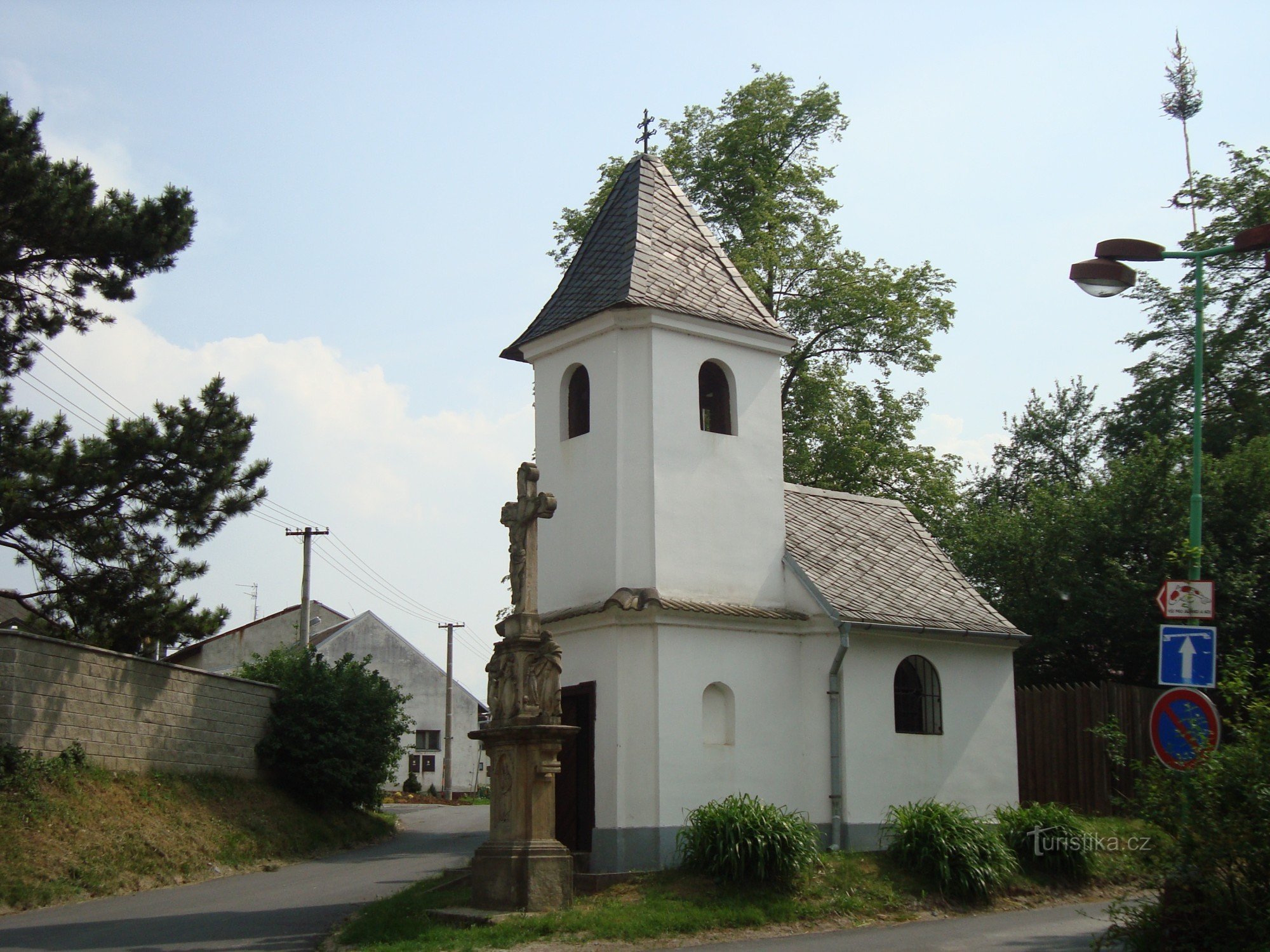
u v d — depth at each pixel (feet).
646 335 60.85
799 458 107.14
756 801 54.08
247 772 90.33
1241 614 85.25
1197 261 48.16
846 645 60.23
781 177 108.27
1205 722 39.19
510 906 48.08
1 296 78.69
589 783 57.88
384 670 206.69
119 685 75.97
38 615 80.23
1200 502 45.98
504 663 50.96
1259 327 117.08
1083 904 55.31
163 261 79.77
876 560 69.00
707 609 58.29
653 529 58.95
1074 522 96.43
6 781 64.49
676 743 56.65
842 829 59.62
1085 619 92.12
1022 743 80.69
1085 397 169.27
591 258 66.03
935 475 112.37
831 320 107.24
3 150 75.51
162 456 77.92
